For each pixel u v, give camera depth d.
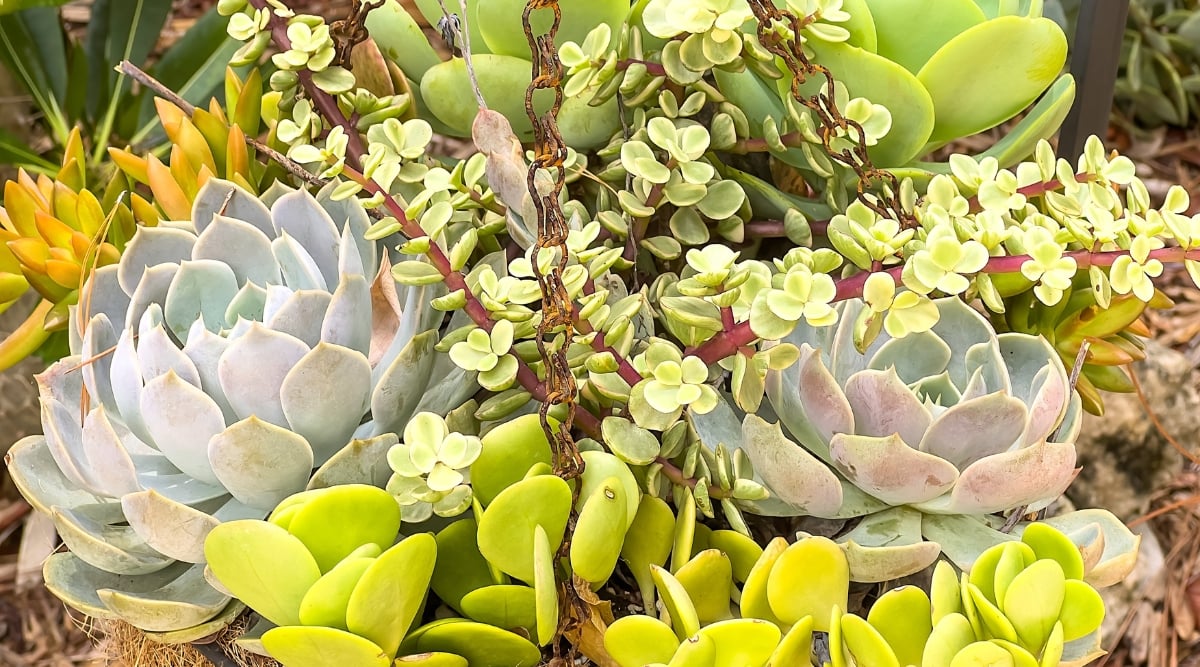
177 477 0.72
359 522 0.65
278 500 0.69
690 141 0.71
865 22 0.71
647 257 0.81
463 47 0.72
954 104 0.74
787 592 0.66
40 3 0.96
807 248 0.72
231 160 0.77
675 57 0.72
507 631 0.67
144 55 1.27
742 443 0.72
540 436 0.68
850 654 0.65
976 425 0.67
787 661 0.65
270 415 0.69
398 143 0.74
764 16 0.68
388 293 0.72
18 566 1.44
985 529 0.70
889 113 0.71
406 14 0.78
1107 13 0.80
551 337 0.73
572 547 0.64
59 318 0.81
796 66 0.70
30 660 1.37
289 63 0.74
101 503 0.71
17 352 0.83
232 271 0.71
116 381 0.68
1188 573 1.33
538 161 0.66
